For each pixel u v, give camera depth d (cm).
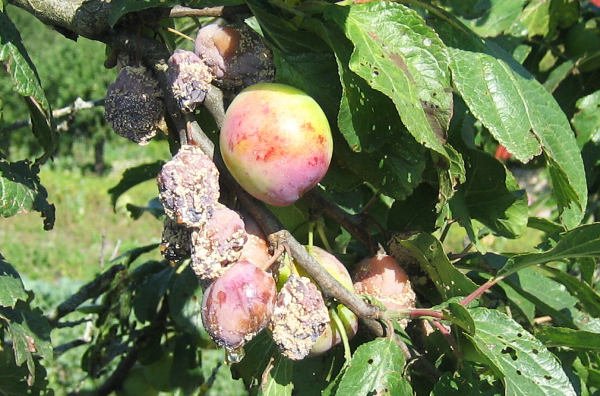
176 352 95
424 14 95
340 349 77
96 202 462
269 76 72
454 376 72
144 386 98
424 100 71
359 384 71
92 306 100
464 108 87
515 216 80
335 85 73
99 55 575
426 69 71
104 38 74
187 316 92
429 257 76
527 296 82
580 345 75
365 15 72
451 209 79
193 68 70
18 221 416
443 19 76
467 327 70
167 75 71
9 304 80
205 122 75
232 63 71
